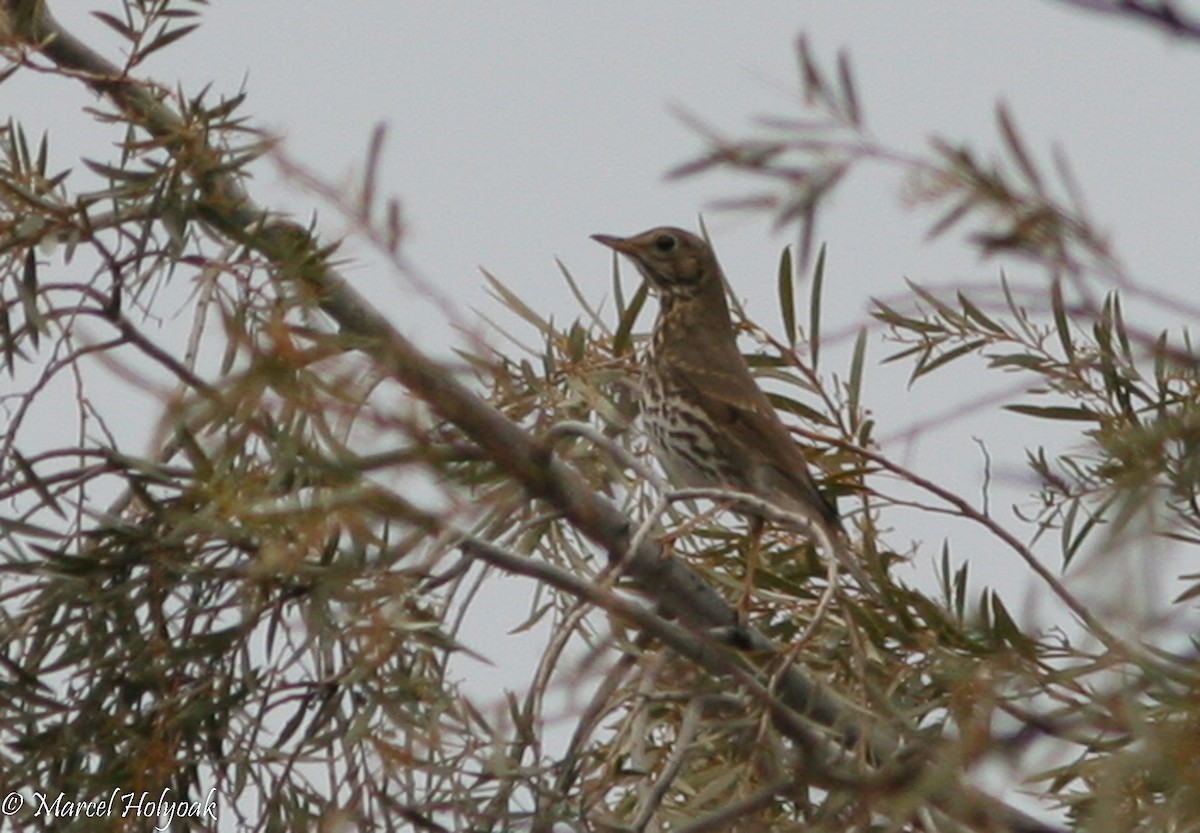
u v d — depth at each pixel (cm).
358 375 937
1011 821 864
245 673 1135
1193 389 1044
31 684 1162
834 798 837
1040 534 1198
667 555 1225
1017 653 898
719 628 1256
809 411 1446
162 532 1134
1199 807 676
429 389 1041
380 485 867
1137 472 736
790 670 1211
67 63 1227
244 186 1137
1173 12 567
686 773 1228
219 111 1118
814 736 1050
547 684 1045
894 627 1147
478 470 1105
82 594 1145
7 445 1112
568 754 1059
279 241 1065
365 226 1032
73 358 1088
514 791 1043
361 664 984
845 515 1425
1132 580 676
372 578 993
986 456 1201
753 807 970
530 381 1408
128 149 1128
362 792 1088
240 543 1031
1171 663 761
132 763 1143
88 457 1130
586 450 1430
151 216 1120
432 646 1041
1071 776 902
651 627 1084
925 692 1162
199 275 1077
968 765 704
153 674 1141
